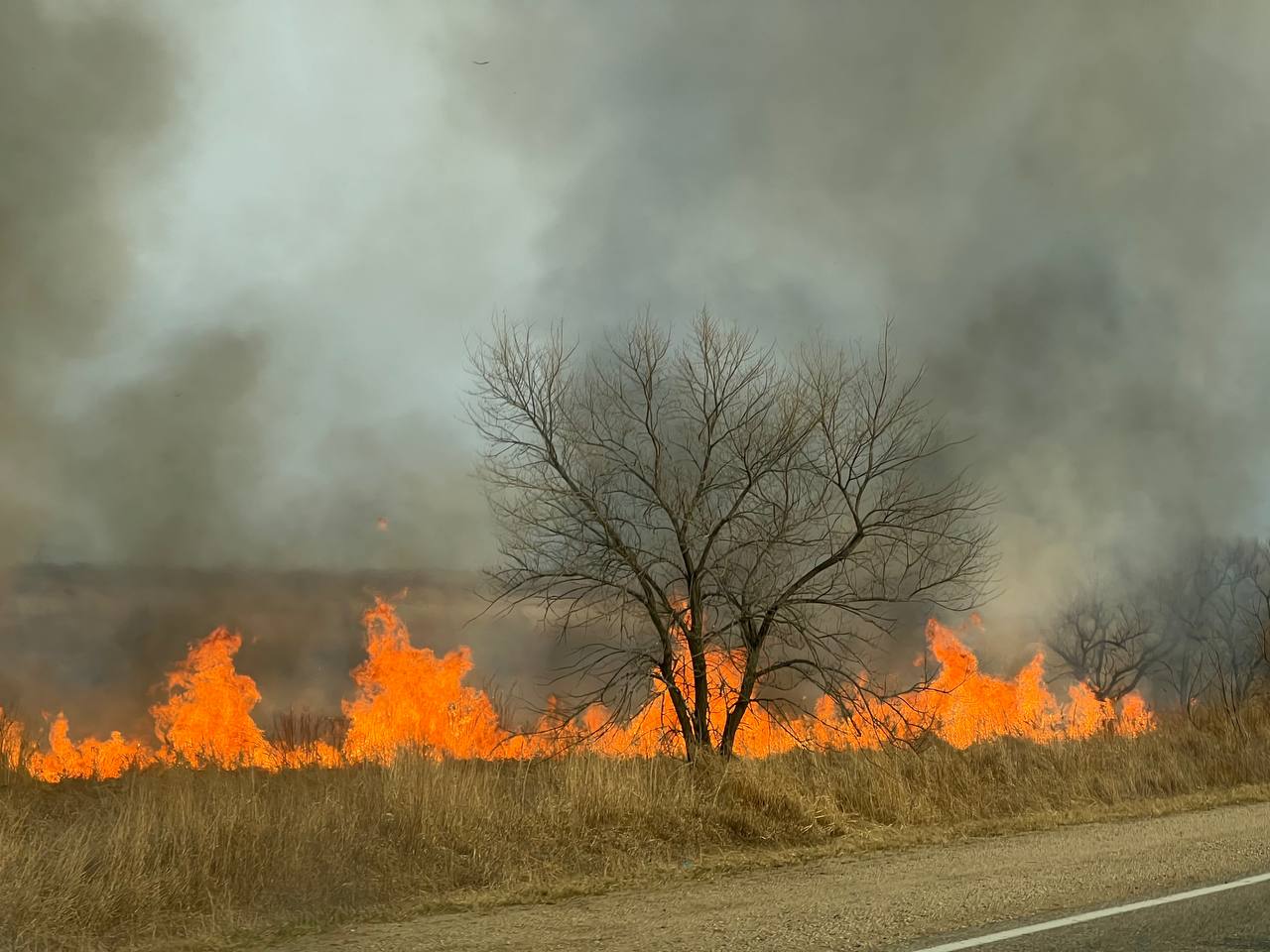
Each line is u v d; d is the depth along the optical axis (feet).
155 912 23.13
